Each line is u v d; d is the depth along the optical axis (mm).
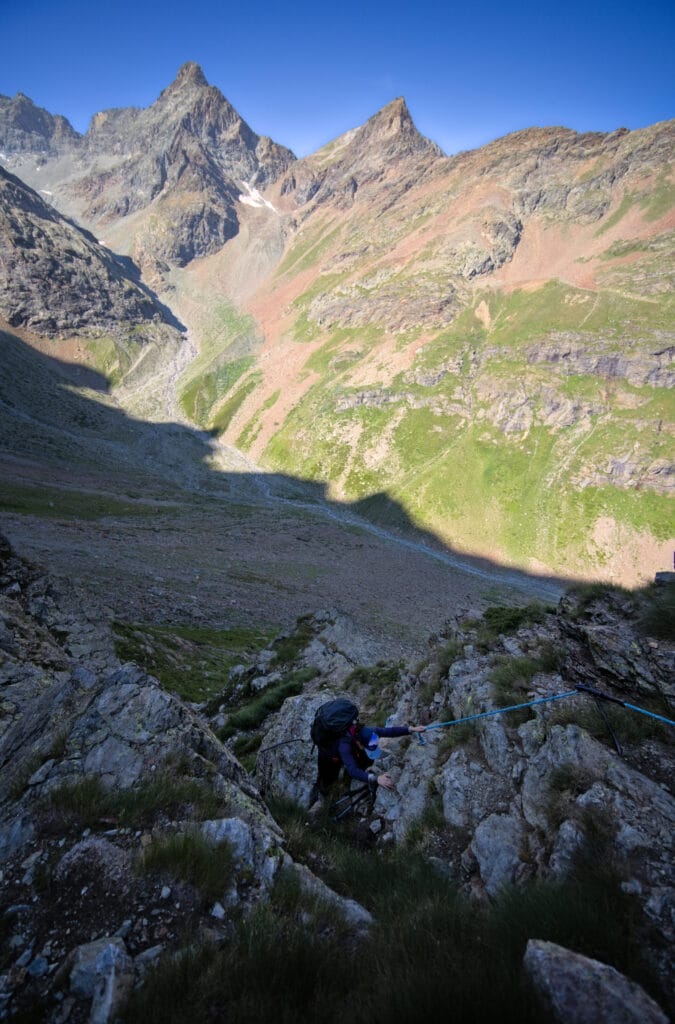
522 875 5695
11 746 8539
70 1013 3682
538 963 3732
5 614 17922
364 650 23422
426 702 11539
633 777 6184
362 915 5188
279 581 107438
